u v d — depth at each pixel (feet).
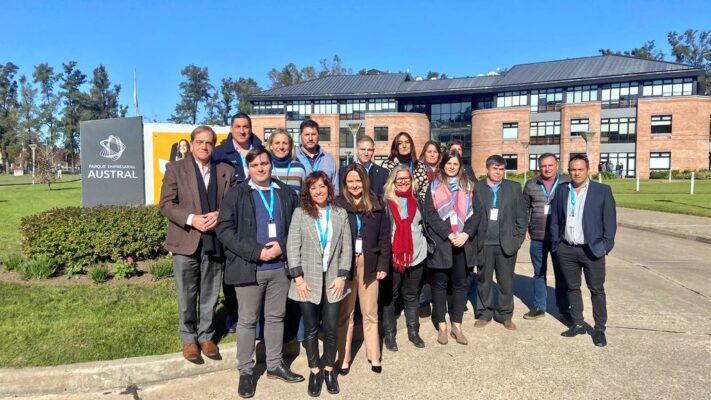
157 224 24.59
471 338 17.12
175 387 13.38
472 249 16.62
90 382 13.28
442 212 16.60
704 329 17.83
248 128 16.89
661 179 145.07
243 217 13.10
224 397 12.90
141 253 24.31
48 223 22.72
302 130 18.03
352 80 206.39
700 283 24.73
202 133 14.11
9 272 22.86
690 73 152.25
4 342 15.05
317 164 18.15
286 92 197.16
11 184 132.77
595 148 163.94
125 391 13.12
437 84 193.36
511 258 17.97
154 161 33.24
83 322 16.81
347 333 14.34
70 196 79.15
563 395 12.79
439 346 16.40
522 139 172.35
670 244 37.35
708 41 283.38
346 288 13.70
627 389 13.08
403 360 15.24
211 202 14.46
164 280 21.74
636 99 159.84
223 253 14.12
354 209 14.20
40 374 13.03
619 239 39.93
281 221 13.60
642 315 19.43
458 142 17.33
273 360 13.76
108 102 338.13
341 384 13.62
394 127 182.70
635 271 27.50
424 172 19.61
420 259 15.97
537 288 19.26
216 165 14.94
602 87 164.55
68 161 327.06
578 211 16.55
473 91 180.86
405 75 206.08
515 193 17.90
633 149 160.97
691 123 152.56
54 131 317.01
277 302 13.57
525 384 13.46
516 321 19.02
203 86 327.47
